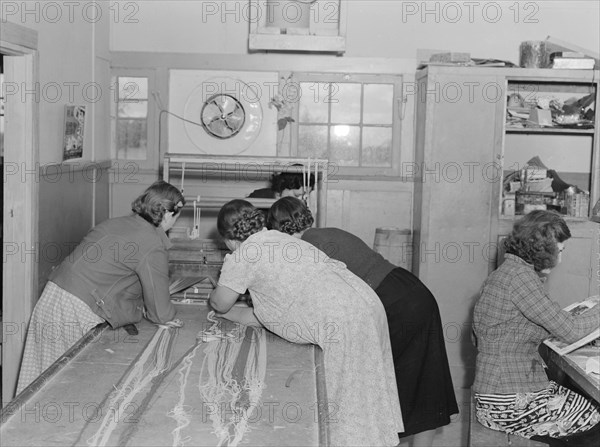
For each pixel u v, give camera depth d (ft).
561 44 19.38
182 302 12.73
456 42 19.83
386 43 19.83
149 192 11.60
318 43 18.83
